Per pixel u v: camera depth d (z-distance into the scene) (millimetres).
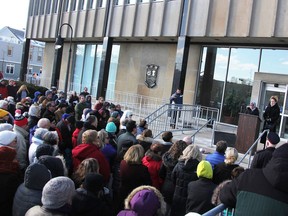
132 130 6906
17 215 3479
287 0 13438
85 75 26547
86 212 3572
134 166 5172
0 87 15477
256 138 10297
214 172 5215
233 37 15352
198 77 18438
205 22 16125
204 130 15070
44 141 5230
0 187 4035
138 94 21906
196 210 4586
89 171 4398
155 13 18844
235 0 15102
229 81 17125
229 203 2781
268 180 2521
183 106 14461
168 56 20234
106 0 22156
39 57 73312
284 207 2451
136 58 22312
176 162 5512
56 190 3082
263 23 14109
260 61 15977
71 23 25469
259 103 14766
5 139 4637
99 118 10008
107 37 21922
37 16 30078
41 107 9805
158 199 3250
